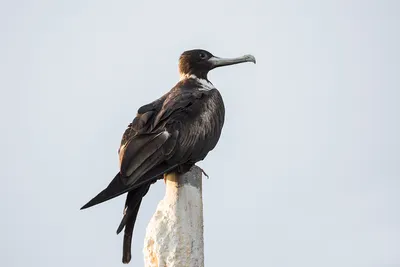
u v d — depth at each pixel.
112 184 13.13
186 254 12.12
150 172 13.68
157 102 15.30
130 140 13.96
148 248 12.30
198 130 14.77
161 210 12.40
